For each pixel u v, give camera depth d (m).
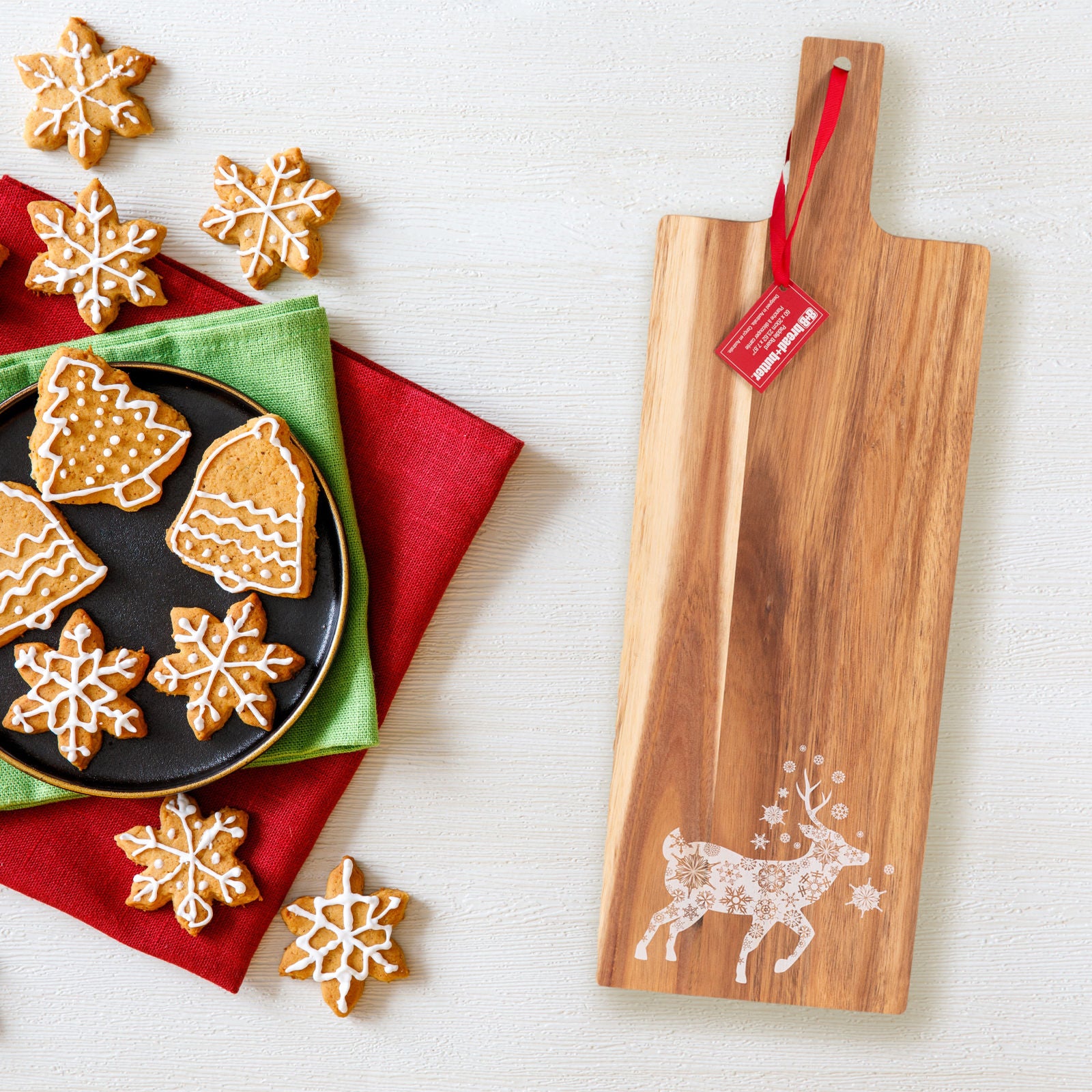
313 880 1.40
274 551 1.33
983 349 1.40
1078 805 1.41
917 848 1.39
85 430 1.33
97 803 1.37
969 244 1.37
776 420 1.38
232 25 1.38
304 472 1.33
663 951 1.39
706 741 1.38
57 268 1.35
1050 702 1.41
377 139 1.39
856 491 1.38
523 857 1.41
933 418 1.38
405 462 1.37
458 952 1.41
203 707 1.33
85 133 1.36
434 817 1.40
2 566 1.33
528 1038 1.41
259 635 1.34
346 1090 1.41
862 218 1.37
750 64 1.39
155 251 1.36
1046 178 1.39
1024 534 1.40
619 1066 1.41
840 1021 1.41
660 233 1.37
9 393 1.34
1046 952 1.41
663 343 1.38
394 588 1.37
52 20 1.38
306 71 1.38
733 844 1.39
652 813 1.38
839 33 1.39
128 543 1.34
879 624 1.38
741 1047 1.41
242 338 1.34
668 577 1.38
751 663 1.38
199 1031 1.40
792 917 1.39
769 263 1.37
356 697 1.35
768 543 1.38
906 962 1.39
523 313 1.39
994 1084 1.41
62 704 1.33
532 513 1.40
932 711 1.38
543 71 1.39
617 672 1.40
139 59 1.37
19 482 1.34
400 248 1.39
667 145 1.39
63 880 1.36
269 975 1.40
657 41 1.39
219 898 1.36
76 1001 1.40
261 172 1.37
